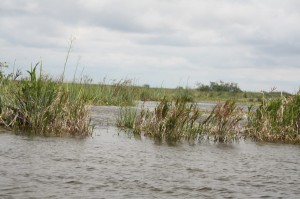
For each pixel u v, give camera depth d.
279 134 15.32
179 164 9.74
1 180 7.08
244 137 15.55
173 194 6.98
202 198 6.82
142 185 7.46
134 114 16.89
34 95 13.88
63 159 9.33
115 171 8.47
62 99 14.23
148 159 10.13
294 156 11.91
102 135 14.24
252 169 9.59
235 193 7.25
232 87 64.38
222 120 14.96
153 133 14.70
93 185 7.22
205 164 9.95
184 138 14.77
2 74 15.55
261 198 6.99
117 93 30.69
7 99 14.38
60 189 6.82
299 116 15.67
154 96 38.69
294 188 7.84
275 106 15.80
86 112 14.50
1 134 12.48
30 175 7.59
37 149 10.36
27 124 13.84
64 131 13.76
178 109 14.78
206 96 57.22
